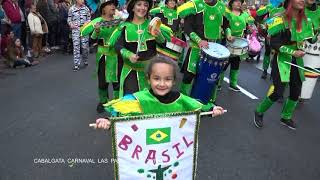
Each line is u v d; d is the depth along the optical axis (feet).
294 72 18.44
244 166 15.07
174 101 9.49
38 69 33.01
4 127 18.45
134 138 9.07
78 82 28.07
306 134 18.78
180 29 27.89
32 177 13.69
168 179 9.57
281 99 23.68
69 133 17.83
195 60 19.81
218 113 9.56
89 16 32.89
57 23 42.29
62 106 21.97
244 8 33.99
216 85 21.72
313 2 18.58
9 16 35.37
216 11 20.06
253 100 24.30
